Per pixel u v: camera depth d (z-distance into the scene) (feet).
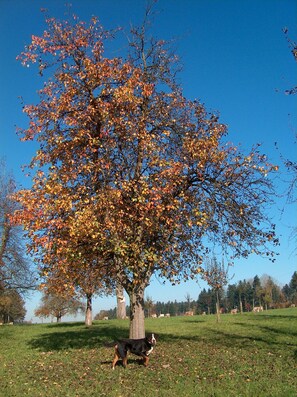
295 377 37.06
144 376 39.70
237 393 32.40
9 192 105.91
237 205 55.16
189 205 54.49
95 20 55.31
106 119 52.11
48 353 57.93
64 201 47.52
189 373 40.29
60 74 53.88
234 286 338.13
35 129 53.16
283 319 100.07
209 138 54.60
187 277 57.82
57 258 50.98
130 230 50.11
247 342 60.18
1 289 110.93
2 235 107.24
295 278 352.69
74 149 53.42
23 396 34.63
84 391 35.29
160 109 57.88
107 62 53.72
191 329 84.53
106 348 57.93
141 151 53.42
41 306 191.42
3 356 58.34
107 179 51.29
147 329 87.66
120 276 55.16
